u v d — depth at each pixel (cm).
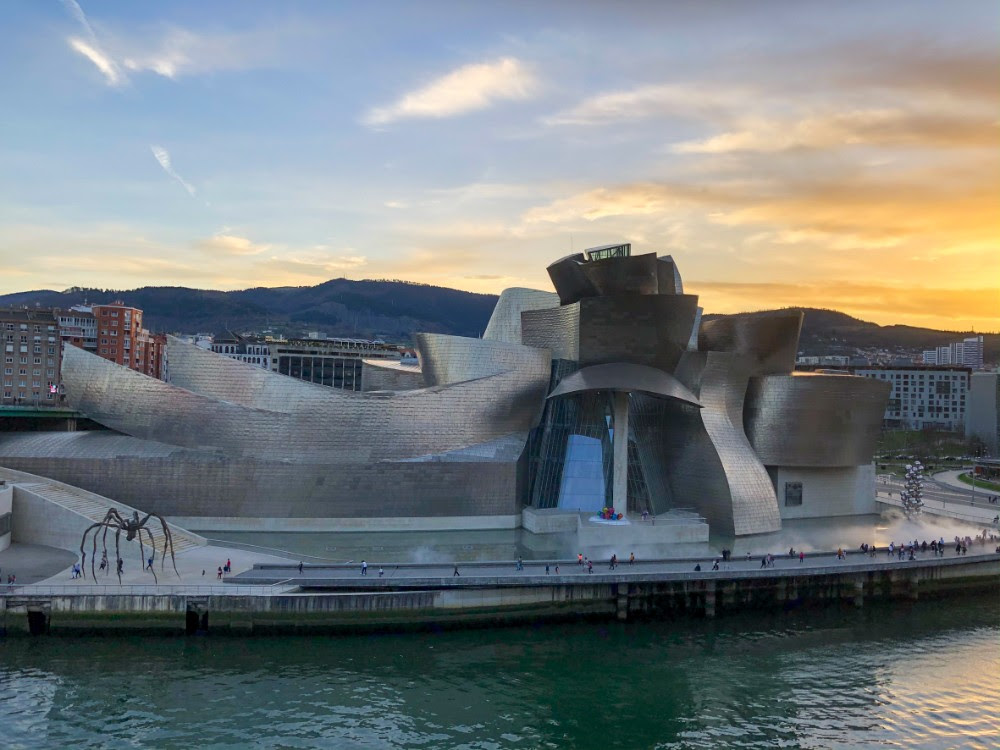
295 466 7644
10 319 14750
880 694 4516
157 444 7669
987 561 6681
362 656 4878
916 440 19925
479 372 8619
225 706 4119
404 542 7200
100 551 6234
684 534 7438
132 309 17588
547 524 7800
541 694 4406
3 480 7025
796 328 8875
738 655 5088
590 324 7925
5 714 3962
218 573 5588
